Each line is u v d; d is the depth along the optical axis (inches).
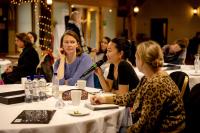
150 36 561.3
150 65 83.5
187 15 533.6
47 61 173.8
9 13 365.7
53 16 345.4
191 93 91.7
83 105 97.3
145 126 81.2
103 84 129.4
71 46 136.3
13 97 99.0
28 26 352.5
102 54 233.0
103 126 86.0
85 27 402.3
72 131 78.7
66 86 127.2
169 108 81.1
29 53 201.0
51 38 342.6
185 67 212.1
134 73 117.8
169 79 83.0
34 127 75.0
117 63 124.9
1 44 366.6
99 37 418.6
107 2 425.4
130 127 85.0
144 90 83.1
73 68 138.6
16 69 201.2
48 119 80.3
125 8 459.2
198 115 87.9
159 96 80.0
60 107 93.9
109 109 92.8
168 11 547.5
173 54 253.0
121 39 124.3
